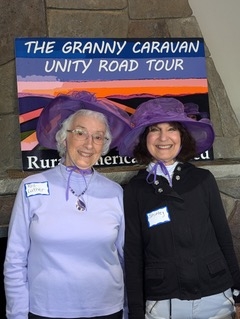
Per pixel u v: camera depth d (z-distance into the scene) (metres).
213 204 1.77
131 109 2.59
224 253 1.77
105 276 1.60
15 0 2.49
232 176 2.62
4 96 2.50
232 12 3.14
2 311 2.37
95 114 1.68
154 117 1.75
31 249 1.58
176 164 1.80
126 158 2.55
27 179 1.63
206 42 3.11
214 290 1.69
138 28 2.67
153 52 2.64
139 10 2.67
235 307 1.83
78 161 1.64
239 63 3.16
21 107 2.45
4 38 2.48
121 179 2.42
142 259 1.75
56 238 1.54
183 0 2.74
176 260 1.68
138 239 1.73
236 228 2.70
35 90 2.47
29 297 1.57
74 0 2.57
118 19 2.64
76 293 1.55
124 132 1.83
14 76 2.49
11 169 2.51
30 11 2.51
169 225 1.69
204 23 3.10
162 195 1.72
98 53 2.56
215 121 2.79
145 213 1.72
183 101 2.68
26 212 1.58
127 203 1.74
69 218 1.57
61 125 1.75
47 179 1.63
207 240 1.72
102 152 1.75
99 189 1.67
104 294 1.60
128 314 1.74
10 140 2.51
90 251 1.57
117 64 2.58
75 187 1.64
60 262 1.54
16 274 1.57
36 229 1.55
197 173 1.79
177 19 2.74
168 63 2.66
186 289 1.66
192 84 2.70
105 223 1.60
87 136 1.64
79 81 2.53
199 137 1.91
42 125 1.83
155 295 1.68
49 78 2.49
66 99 1.72
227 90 3.16
